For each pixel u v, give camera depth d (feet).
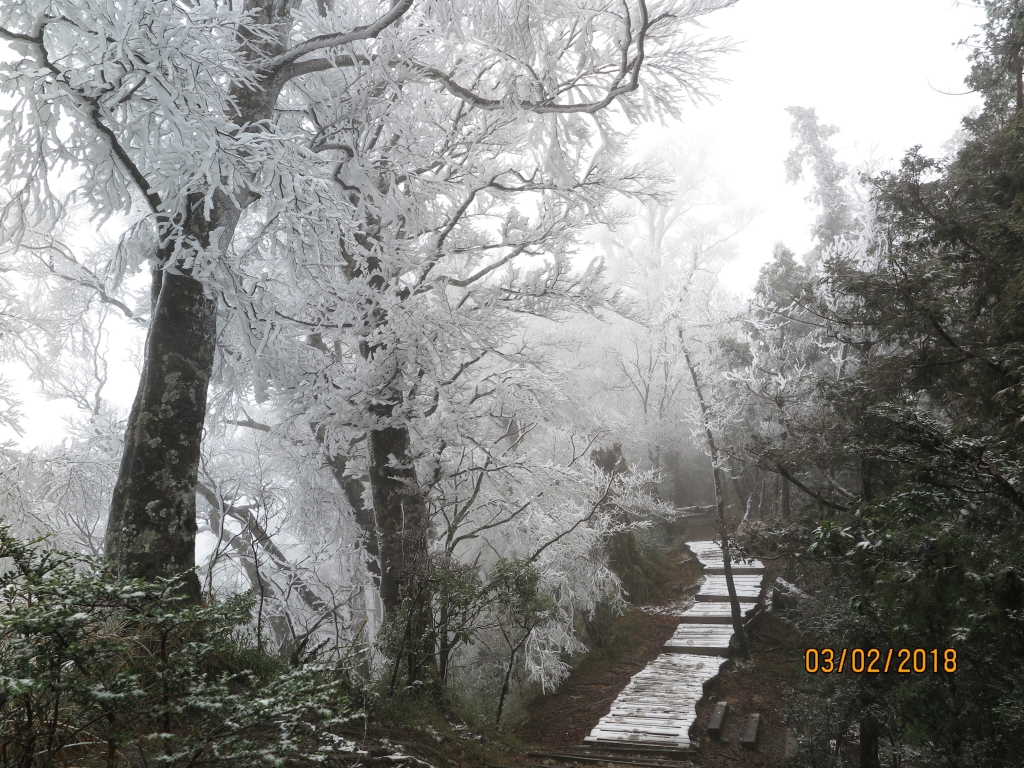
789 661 40.73
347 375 26.81
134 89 17.85
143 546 18.17
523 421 39.14
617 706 33.22
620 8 21.17
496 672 38.68
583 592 42.55
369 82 24.99
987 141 28.63
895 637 17.87
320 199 21.48
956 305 24.93
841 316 31.14
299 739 9.16
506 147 30.25
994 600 15.23
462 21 22.61
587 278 30.04
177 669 9.59
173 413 19.56
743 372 42.27
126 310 36.70
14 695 7.91
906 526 17.93
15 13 16.05
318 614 34.99
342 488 39.01
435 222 28.89
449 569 26.63
